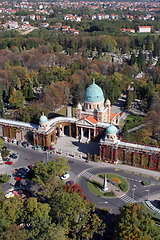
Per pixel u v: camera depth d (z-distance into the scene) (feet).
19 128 602.85
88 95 612.29
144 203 400.88
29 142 604.08
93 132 612.70
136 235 288.92
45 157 542.16
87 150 569.64
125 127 569.64
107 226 361.92
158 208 392.27
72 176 477.36
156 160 483.92
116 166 509.35
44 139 571.69
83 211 328.70
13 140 604.49
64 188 379.35
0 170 495.00
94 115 611.47
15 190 431.84
